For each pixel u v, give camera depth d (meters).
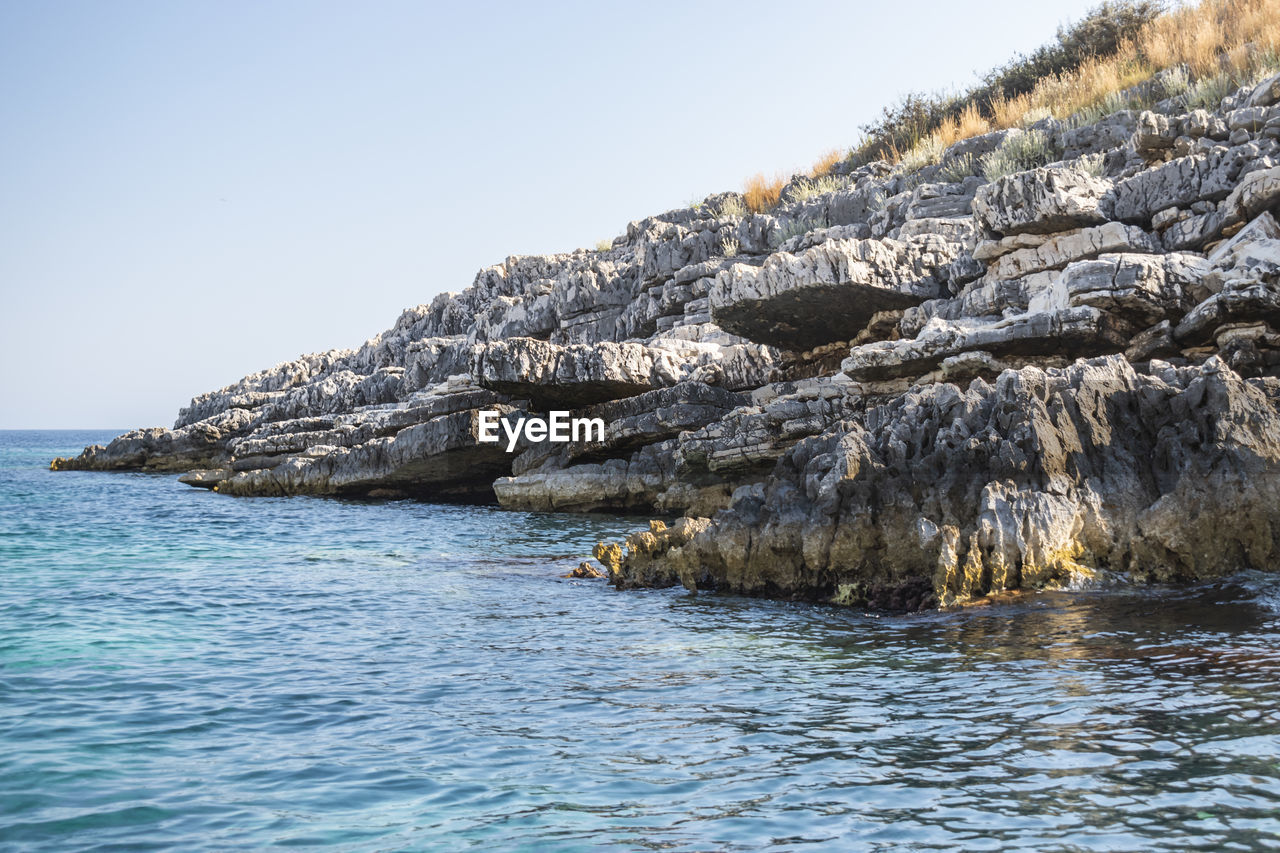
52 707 8.42
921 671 8.86
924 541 11.60
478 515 27.64
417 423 35.03
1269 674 7.90
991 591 11.27
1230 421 11.52
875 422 14.79
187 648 10.80
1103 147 25.02
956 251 21.92
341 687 9.08
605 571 15.91
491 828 5.74
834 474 12.80
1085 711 7.30
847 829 5.54
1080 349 16.80
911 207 27.05
